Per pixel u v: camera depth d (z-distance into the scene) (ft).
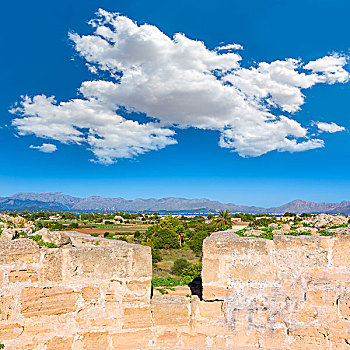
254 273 34.22
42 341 30.71
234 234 39.58
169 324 34.32
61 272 32.14
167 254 169.58
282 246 34.47
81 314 32.55
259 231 42.50
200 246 179.73
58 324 31.53
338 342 32.91
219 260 34.65
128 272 34.06
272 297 33.99
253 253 34.35
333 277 33.58
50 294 31.45
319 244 33.91
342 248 33.65
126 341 33.27
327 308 33.40
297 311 33.76
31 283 30.76
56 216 429.38
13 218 40.01
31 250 30.94
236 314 34.06
